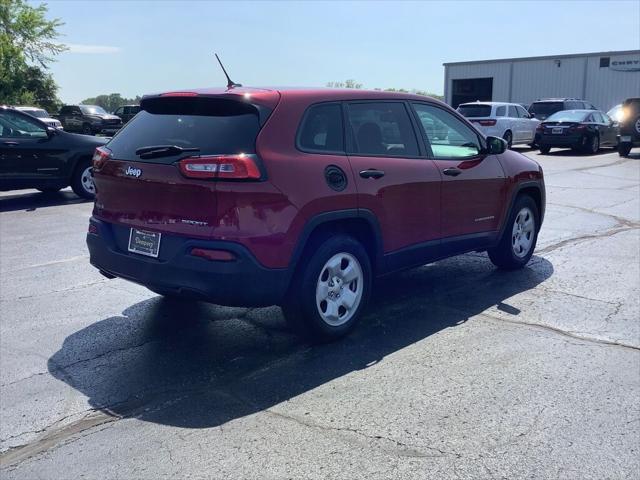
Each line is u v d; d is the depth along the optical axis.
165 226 4.27
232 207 4.05
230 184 4.03
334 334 4.76
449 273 6.73
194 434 3.56
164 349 4.79
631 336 4.89
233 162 4.04
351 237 4.84
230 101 4.33
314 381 4.18
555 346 4.71
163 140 4.46
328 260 4.59
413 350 4.66
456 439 3.44
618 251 7.57
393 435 3.49
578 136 20.91
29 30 46.47
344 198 4.58
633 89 33.59
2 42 44.34
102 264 4.75
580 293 5.97
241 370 4.38
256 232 4.10
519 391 3.99
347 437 3.48
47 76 53.06
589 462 3.22
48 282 6.57
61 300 5.98
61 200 11.88
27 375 4.38
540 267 6.92
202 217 4.11
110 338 5.02
